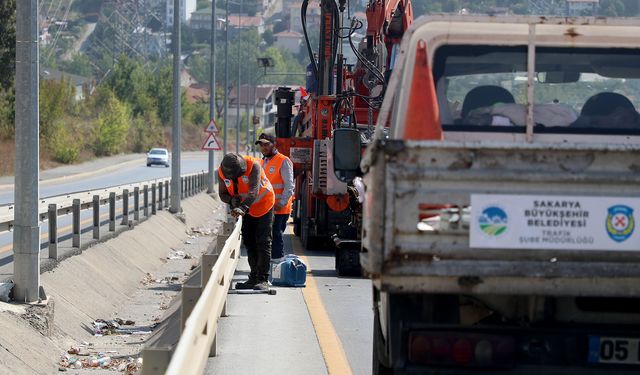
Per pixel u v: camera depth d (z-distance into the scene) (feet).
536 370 63.16
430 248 60.85
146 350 67.87
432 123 65.92
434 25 73.61
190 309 95.55
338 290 158.30
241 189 139.85
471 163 60.85
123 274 195.00
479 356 62.44
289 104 274.98
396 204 60.64
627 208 61.36
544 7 620.08
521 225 61.05
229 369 97.66
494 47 73.92
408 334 63.31
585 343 63.46
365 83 211.20
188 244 296.51
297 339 114.01
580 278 61.57
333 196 223.30
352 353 106.22
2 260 168.76
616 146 60.95
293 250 235.81
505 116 73.77
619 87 74.90
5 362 103.04
